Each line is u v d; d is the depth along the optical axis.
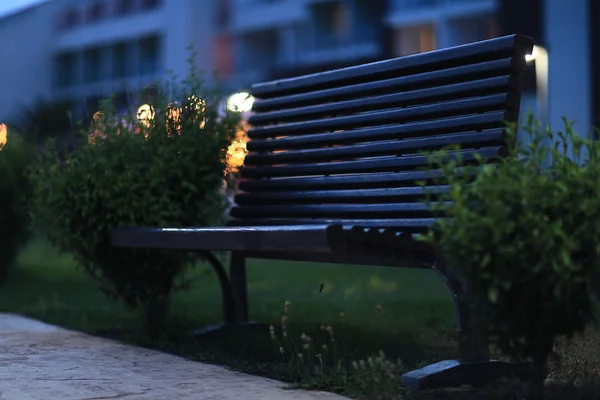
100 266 5.52
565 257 2.94
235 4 40.78
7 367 4.32
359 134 4.82
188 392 3.66
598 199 3.08
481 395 3.46
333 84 5.13
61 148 6.05
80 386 3.80
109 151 5.50
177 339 5.27
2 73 50.44
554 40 21.42
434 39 30.77
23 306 7.39
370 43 34.25
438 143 4.28
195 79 5.89
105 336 5.55
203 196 5.58
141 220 5.35
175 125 5.65
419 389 3.52
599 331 5.25
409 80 4.56
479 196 3.08
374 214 4.54
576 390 3.52
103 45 47.47
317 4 36.28
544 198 3.05
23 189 9.12
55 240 5.56
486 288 3.12
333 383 3.78
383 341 5.04
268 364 4.34
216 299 7.89
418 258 3.74
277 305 7.32
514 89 4.04
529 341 3.25
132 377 4.03
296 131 5.32
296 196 5.14
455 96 4.29
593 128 3.43
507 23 22.59
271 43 40.34
